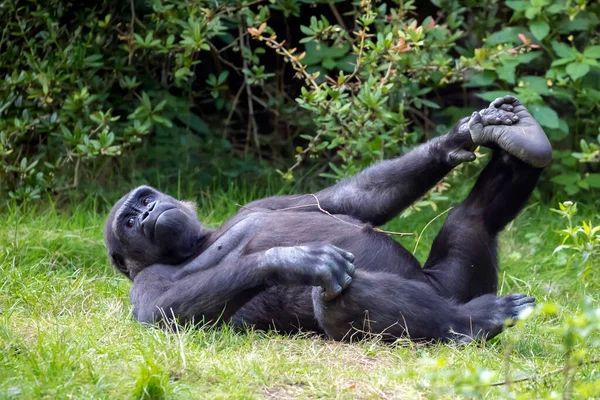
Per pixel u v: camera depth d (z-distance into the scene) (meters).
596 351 13.34
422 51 22.14
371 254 15.02
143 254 16.16
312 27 21.39
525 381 11.68
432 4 27.58
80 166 24.97
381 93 20.56
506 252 21.25
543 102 24.11
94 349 12.93
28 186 22.81
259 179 26.28
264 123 28.91
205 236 16.58
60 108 24.84
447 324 13.89
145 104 23.53
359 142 20.86
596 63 23.36
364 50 24.02
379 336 13.82
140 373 11.38
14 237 20.22
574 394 10.84
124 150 25.56
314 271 13.39
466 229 15.36
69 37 24.84
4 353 12.59
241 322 14.91
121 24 25.02
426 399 11.41
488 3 25.67
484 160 25.56
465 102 27.58
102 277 18.81
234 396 11.28
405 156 16.14
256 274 13.77
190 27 22.59
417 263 15.37
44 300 16.48
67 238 20.61
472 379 10.34
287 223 15.52
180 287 14.48
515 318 13.70
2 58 24.25
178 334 13.40
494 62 22.47
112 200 24.45
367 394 11.54
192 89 28.62
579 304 16.94
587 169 25.34
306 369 12.43
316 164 27.14
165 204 16.06
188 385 11.59
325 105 20.61
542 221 23.03
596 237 16.19
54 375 11.73
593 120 24.78
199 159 26.58
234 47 24.53
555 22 24.91
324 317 14.09
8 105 23.20
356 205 16.31
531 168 14.90
